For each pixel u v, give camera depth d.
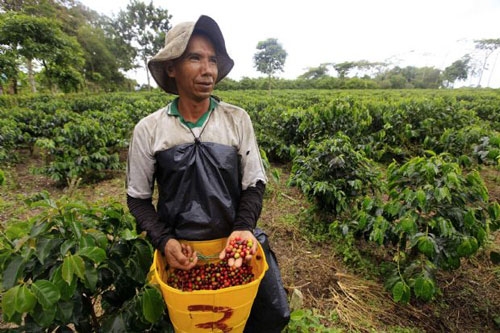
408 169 2.38
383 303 2.40
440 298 2.45
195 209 1.34
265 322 1.58
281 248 3.16
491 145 3.30
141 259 1.39
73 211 1.30
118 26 39.47
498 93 21.86
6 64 13.18
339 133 3.93
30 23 13.35
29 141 6.64
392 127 5.93
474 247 2.01
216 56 1.41
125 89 40.41
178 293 1.11
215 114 1.44
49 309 1.09
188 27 1.28
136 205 1.43
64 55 15.30
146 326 1.38
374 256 2.96
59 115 7.31
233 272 1.35
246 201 1.47
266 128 6.81
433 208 2.26
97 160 5.29
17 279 1.08
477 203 2.51
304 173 3.61
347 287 2.55
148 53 42.09
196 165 1.32
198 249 1.41
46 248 1.15
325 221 3.59
